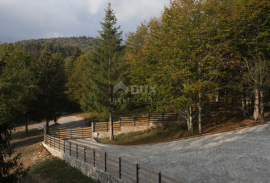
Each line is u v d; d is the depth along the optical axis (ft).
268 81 56.44
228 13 53.47
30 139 90.94
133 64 64.34
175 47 52.34
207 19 49.98
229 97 73.05
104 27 66.54
